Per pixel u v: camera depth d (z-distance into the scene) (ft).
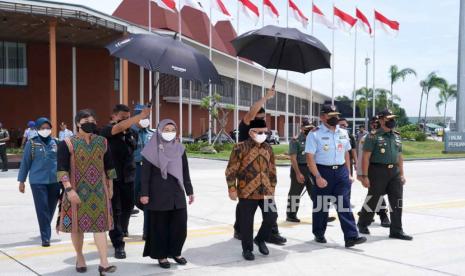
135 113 25.91
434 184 53.67
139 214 32.45
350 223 23.24
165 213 19.77
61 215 18.35
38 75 121.90
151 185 19.54
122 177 22.26
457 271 19.36
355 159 32.73
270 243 24.20
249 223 21.29
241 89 206.69
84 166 18.11
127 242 24.34
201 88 168.86
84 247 23.17
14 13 84.02
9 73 118.83
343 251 22.62
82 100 126.93
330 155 23.22
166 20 167.22
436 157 113.19
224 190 45.98
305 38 21.42
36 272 18.94
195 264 20.27
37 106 121.90
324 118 23.30
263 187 21.12
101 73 128.88
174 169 19.63
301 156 29.27
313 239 25.16
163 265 19.67
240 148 21.26
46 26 96.94
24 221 29.94
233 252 22.40
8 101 118.93
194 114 172.04
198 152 119.65
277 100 250.37
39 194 23.24
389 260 21.02
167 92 152.05
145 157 19.52
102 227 18.20
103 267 18.25
